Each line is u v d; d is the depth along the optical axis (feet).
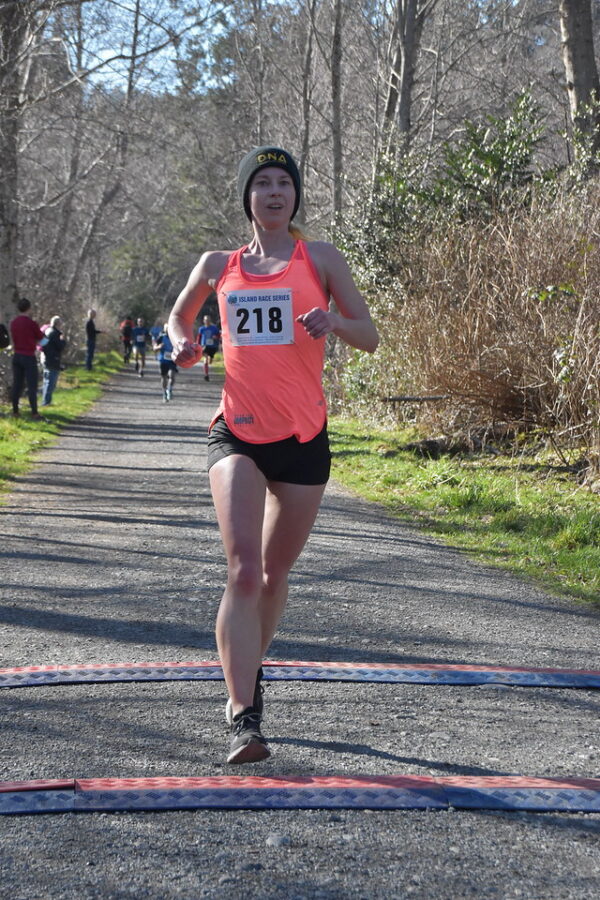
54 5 85.40
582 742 17.78
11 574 30.60
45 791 14.76
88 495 47.98
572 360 49.55
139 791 14.78
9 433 72.33
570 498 44.62
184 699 19.47
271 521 16.72
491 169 71.26
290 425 16.08
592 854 13.34
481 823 14.16
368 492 49.98
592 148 68.13
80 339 196.95
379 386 76.23
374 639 24.58
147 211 188.96
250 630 15.51
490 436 58.95
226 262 16.83
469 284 59.88
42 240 169.27
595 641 25.23
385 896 12.07
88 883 12.23
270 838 13.50
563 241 55.16
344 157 135.74
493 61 141.49
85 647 23.26
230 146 181.06
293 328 16.12
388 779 15.44
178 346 16.66
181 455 65.98
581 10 72.69
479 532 40.11
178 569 32.04
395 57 114.21
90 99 99.25
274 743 17.25
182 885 12.23
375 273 75.61
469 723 18.53
